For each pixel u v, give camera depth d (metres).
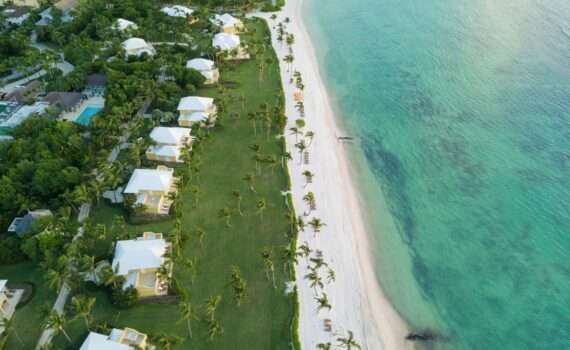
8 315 59.94
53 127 90.88
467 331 59.84
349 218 76.94
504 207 79.62
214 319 59.22
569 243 72.50
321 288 64.06
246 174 85.56
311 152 92.56
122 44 127.56
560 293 64.56
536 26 150.62
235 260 67.94
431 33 150.00
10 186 74.94
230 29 144.88
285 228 73.75
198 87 113.81
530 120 102.62
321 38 148.38
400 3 177.88
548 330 59.66
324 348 52.72
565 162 89.38
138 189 76.94
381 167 89.75
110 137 88.75
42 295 62.62
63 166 80.88
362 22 160.88
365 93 115.88
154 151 88.44
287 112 106.25
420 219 77.69
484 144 95.69
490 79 120.44
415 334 59.22
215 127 98.56
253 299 62.09
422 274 67.88
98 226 68.12
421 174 87.88
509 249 71.75
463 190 83.75
